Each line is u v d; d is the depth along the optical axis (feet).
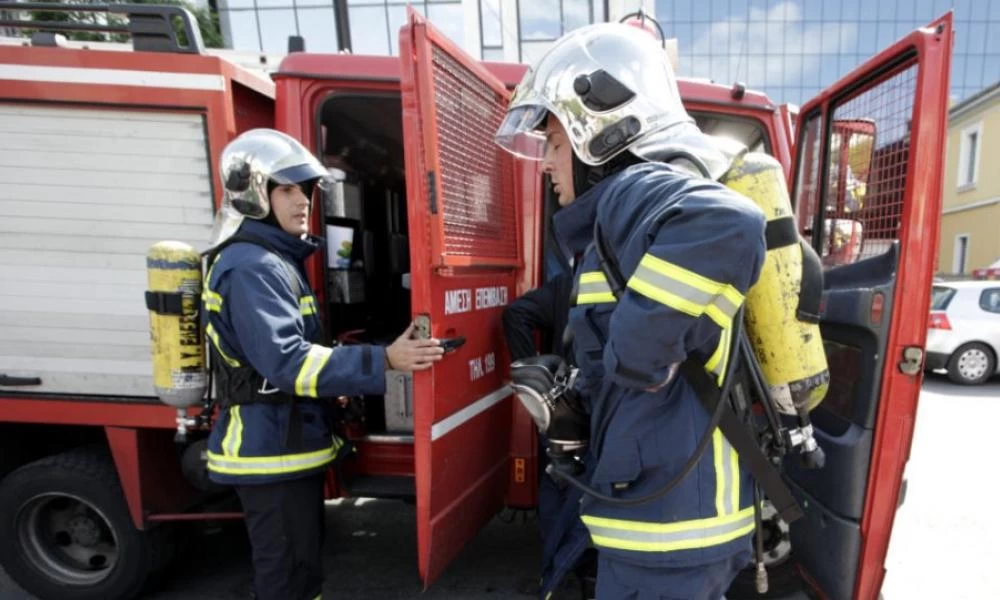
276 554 5.81
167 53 6.81
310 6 33.14
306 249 6.15
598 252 3.79
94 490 7.55
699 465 3.91
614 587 4.15
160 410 7.22
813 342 4.55
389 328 11.86
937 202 5.43
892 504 5.94
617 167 4.24
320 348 5.45
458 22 31.30
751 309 4.53
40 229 6.93
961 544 9.84
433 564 6.14
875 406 5.86
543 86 4.34
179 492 7.94
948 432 16.22
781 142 8.17
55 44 7.03
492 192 7.32
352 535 10.34
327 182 7.64
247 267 5.37
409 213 5.50
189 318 6.03
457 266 6.03
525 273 8.16
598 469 4.02
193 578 9.02
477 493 7.07
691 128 4.25
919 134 5.37
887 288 5.69
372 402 8.78
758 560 4.42
